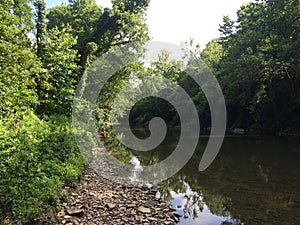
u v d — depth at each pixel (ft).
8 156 18.79
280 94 99.19
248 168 41.39
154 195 28.96
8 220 15.61
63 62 41.57
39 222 17.57
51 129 30.89
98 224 20.27
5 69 32.42
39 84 40.19
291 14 90.43
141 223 21.15
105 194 27.45
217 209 24.99
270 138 79.36
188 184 33.60
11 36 42.68
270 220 22.17
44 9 48.24
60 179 25.05
